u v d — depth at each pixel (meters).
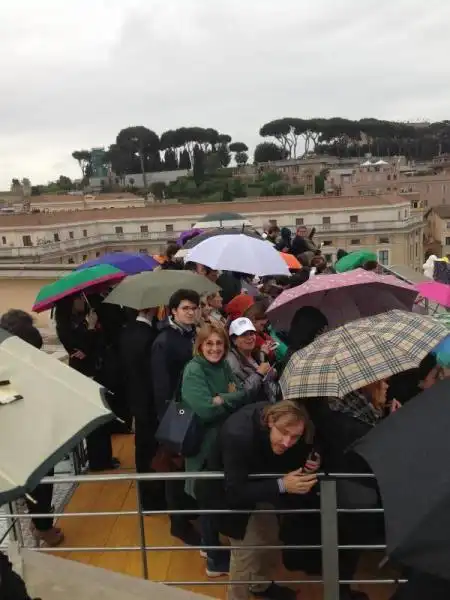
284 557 3.17
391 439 2.02
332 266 9.43
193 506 3.93
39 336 3.98
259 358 4.12
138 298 4.19
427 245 62.81
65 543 4.07
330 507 2.68
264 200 54.72
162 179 118.94
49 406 2.14
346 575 3.09
